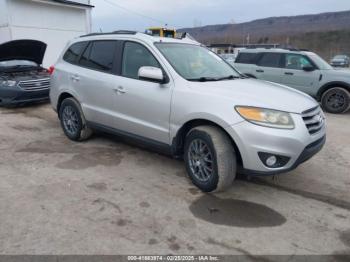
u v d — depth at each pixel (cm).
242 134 343
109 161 482
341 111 915
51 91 600
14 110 847
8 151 517
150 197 374
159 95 412
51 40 1562
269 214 345
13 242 288
